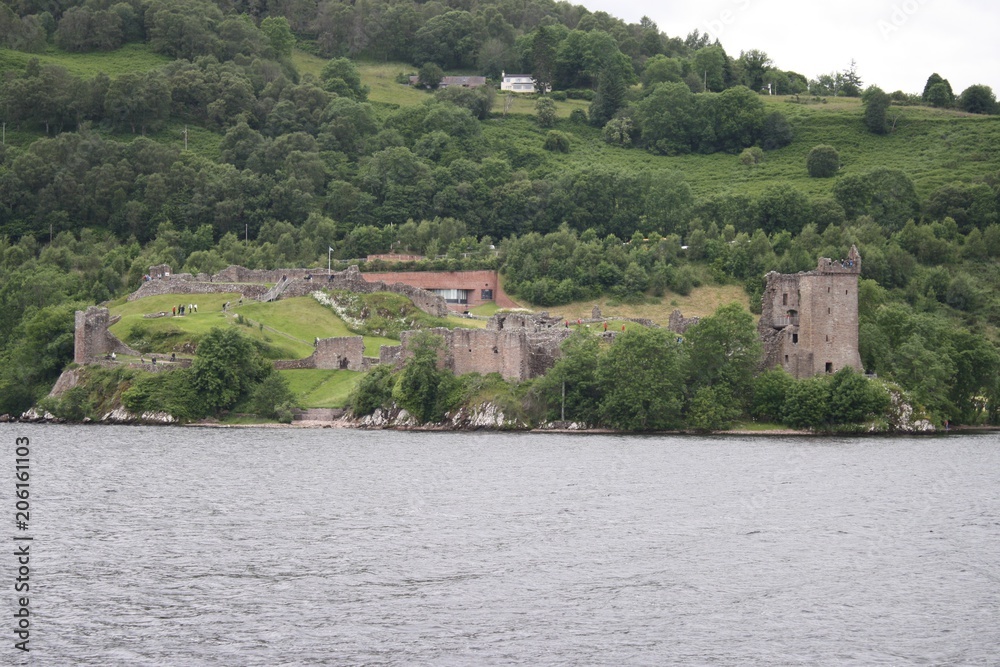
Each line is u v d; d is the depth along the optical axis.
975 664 124.06
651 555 163.25
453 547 166.75
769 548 168.12
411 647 126.94
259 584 148.25
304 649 126.38
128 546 166.62
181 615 136.50
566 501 199.62
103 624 133.50
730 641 129.50
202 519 184.75
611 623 134.62
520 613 137.75
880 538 175.12
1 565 156.00
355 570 154.62
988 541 173.88
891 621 136.38
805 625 134.88
